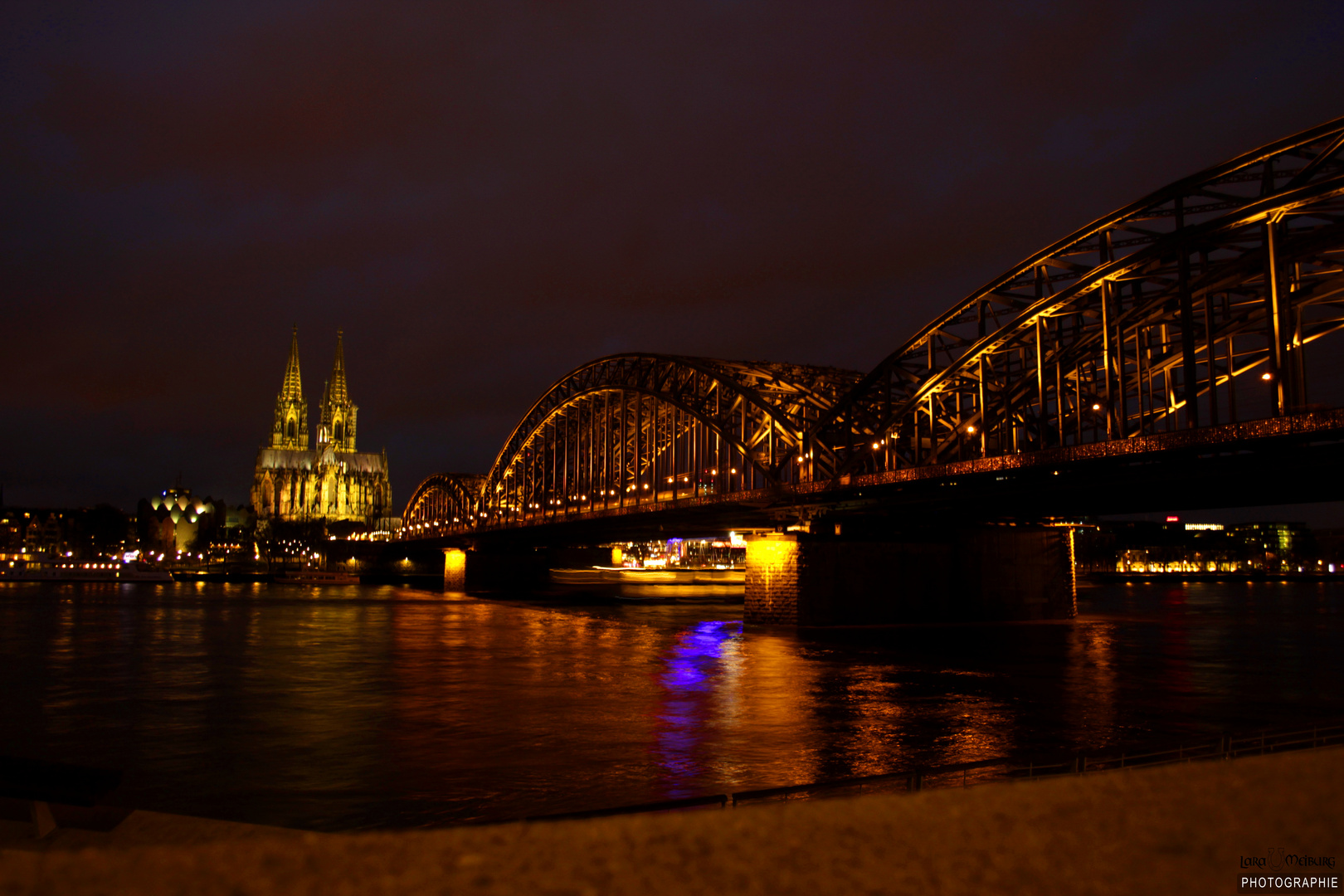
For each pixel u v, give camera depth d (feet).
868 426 287.89
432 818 86.38
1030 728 127.85
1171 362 207.31
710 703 149.79
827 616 289.74
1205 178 174.60
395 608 411.54
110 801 92.53
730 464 343.46
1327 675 184.96
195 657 217.56
